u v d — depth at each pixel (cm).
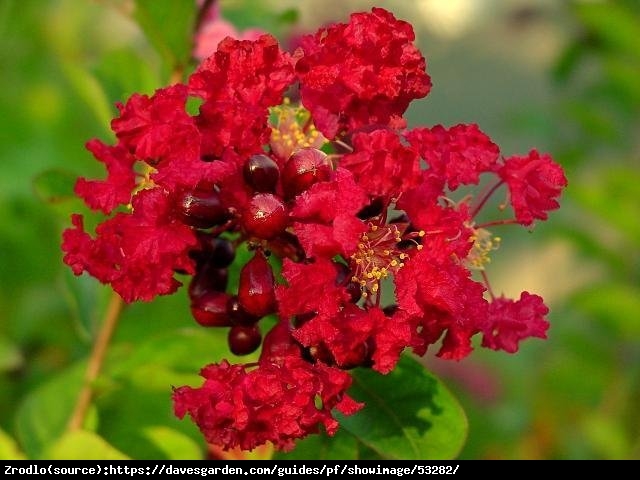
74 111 46
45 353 44
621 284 52
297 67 27
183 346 32
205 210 26
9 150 46
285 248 27
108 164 27
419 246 26
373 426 29
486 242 28
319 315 25
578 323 56
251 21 41
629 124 55
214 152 26
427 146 26
